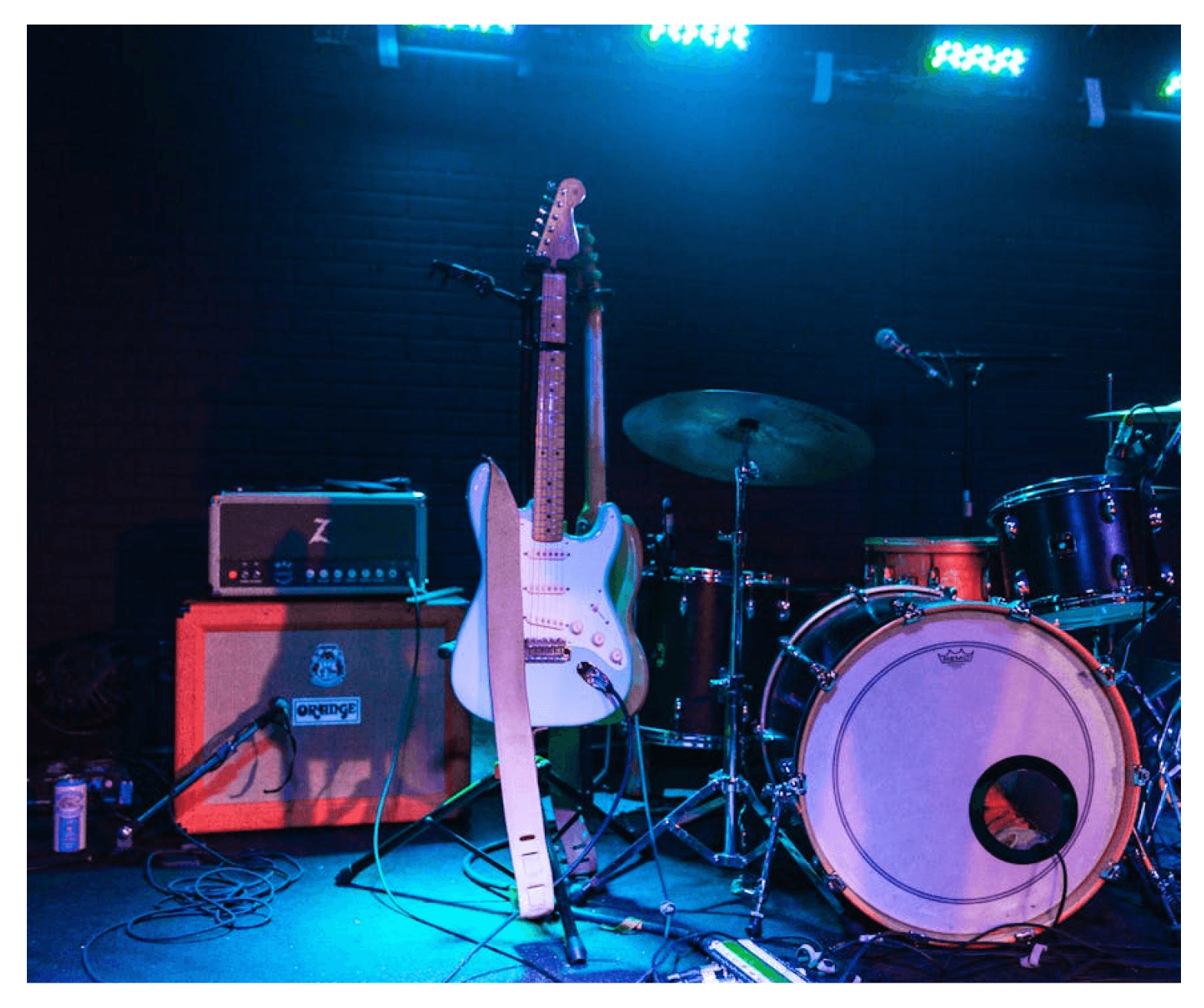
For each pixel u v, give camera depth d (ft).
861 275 14.49
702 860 9.46
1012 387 14.82
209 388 13.15
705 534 14.17
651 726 10.27
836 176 14.46
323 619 9.93
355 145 13.43
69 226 12.87
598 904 8.38
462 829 10.11
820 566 14.39
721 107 14.15
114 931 7.70
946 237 14.71
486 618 7.84
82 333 12.91
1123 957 7.46
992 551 10.96
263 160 13.25
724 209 14.17
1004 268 14.84
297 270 13.32
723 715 9.98
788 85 13.52
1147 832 8.70
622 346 13.93
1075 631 11.02
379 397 13.46
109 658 11.72
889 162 14.57
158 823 10.05
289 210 13.30
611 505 8.27
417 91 13.50
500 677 7.75
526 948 7.45
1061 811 7.75
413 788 10.11
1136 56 14.37
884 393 14.52
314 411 13.33
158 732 12.10
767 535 14.30
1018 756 7.68
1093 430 14.99
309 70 13.30
